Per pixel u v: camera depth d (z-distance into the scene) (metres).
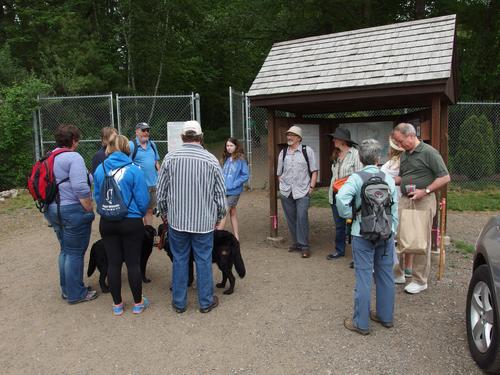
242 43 23.95
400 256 4.82
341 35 6.64
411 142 4.60
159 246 4.71
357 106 6.93
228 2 22.20
